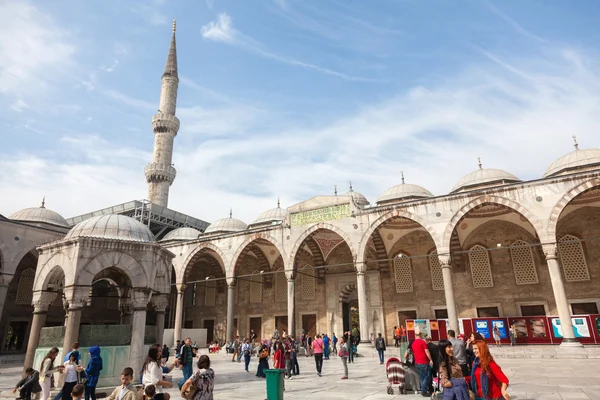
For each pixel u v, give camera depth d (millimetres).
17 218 33312
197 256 32562
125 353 11859
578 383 10773
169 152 45281
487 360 5891
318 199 28109
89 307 31703
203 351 29109
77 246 11773
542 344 23172
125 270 12375
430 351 9781
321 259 32844
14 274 26969
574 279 24672
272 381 9031
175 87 47906
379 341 18734
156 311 13688
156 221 40750
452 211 23031
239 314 35406
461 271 27828
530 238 26281
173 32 51250
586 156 25562
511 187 21797
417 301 28781
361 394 10289
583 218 25094
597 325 22109
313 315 32250
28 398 9375
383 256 30516
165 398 6707
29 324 29094
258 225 35906
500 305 26219
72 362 9148
